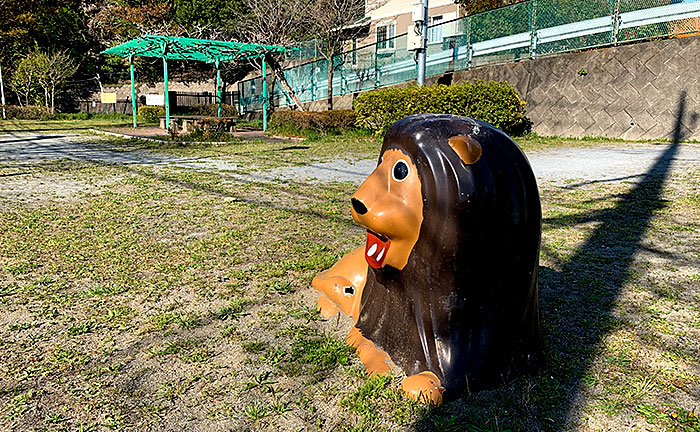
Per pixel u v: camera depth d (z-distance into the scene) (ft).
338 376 8.51
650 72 42.65
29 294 12.03
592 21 47.11
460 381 7.73
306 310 11.11
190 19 102.58
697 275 13.24
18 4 102.68
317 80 78.02
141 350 9.43
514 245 7.61
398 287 8.42
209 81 115.75
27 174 30.17
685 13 41.88
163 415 7.50
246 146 46.73
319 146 46.44
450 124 7.82
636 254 14.99
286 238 16.71
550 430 7.09
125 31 108.99
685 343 9.66
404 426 7.17
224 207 21.30
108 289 12.25
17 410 7.61
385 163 8.02
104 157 38.96
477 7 66.69
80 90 113.19
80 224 18.54
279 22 75.31
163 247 15.74
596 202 21.66
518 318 8.09
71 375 8.59
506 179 7.50
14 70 103.81
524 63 50.47
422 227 7.61
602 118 45.62
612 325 10.37
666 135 42.45
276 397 7.93
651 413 7.45
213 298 11.84
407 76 62.80
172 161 36.40
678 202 21.36
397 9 84.17
